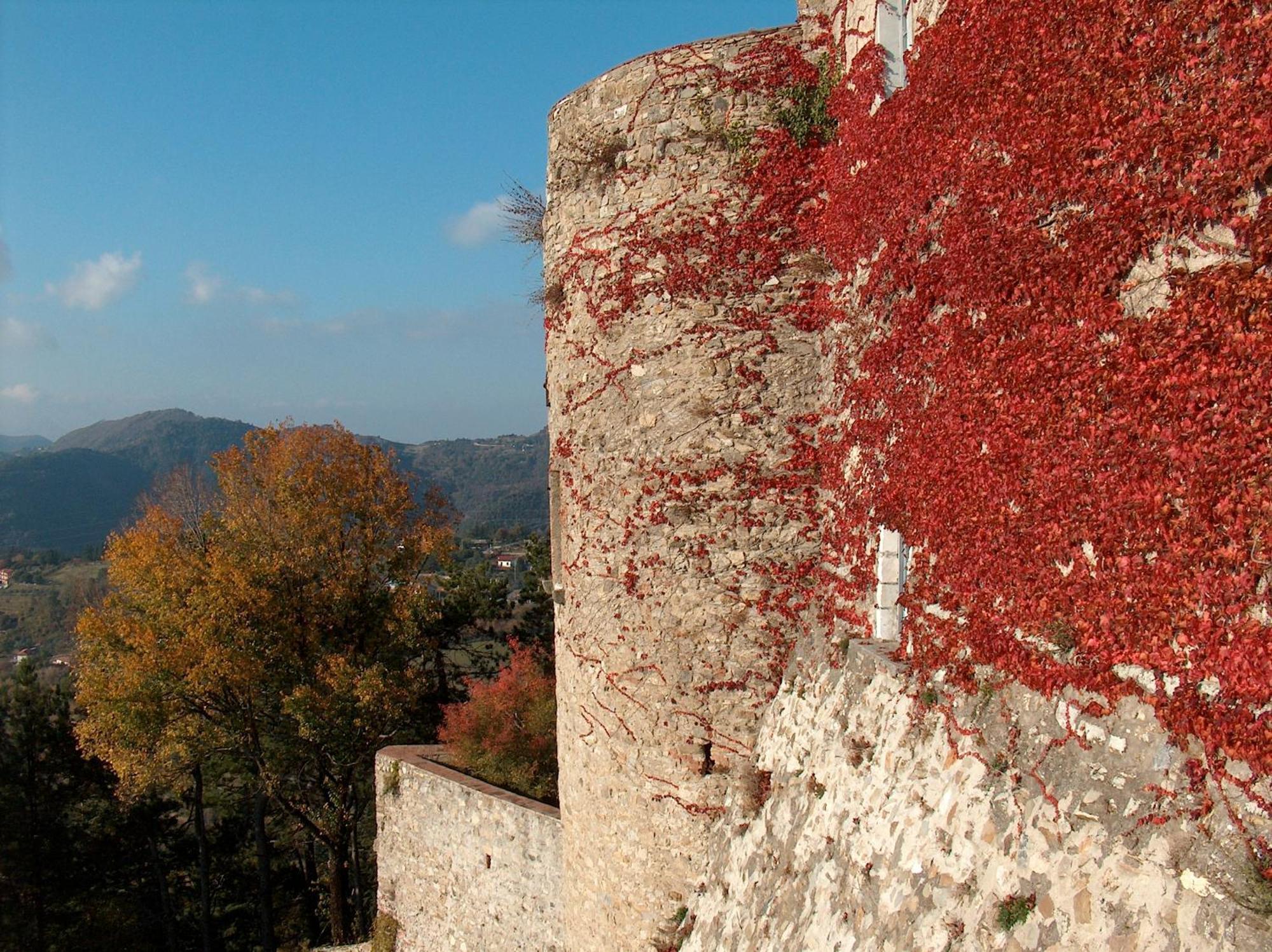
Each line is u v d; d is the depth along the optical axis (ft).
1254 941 10.15
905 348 20.06
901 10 22.63
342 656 78.18
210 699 76.38
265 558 79.66
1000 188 16.48
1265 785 10.70
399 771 52.39
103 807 84.79
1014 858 13.92
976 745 15.81
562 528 31.65
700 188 26.50
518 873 43.57
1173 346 12.34
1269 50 11.20
